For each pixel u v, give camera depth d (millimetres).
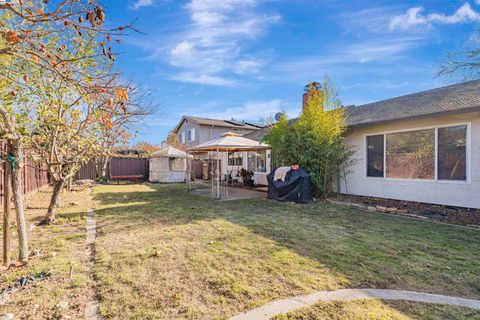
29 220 6105
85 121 5539
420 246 4359
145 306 2615
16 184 3617
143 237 4824
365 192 9203
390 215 6738
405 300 2727
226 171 17000
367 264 3629
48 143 5750
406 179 8055
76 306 2604
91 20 2068
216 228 5441
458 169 6926
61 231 5246
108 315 2465
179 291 2898
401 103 9430
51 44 3242
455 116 6922
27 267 3453
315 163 9070
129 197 10102
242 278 3199
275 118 13812
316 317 2430
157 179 17453
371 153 9055
